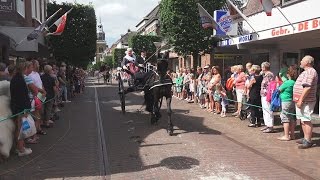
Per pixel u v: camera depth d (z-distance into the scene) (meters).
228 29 17.81
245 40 16.09
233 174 7.04
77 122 13.22
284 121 9.91
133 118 13.92
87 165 7.75
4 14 14.23
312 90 8.84
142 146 9.35
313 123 12.05
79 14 30.59
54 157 8.39
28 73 9.43
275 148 9.07
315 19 11.36
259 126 11.98
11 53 18.12
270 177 6.85
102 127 12.12
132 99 21.44
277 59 17.89
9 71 9.59
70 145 9.55
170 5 20.02
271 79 10.84
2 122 7.94
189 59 32.41
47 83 11.85
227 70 18.67
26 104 8.34
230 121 13.09
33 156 8.48
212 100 15.41
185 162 7.86
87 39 30.95
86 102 20.47
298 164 7.70
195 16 19.78
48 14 30.16
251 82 11.87
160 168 7.46
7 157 8.16
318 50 15.84
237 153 8.59
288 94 9.74
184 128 11.73
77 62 32.56
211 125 12.27
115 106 18.00
